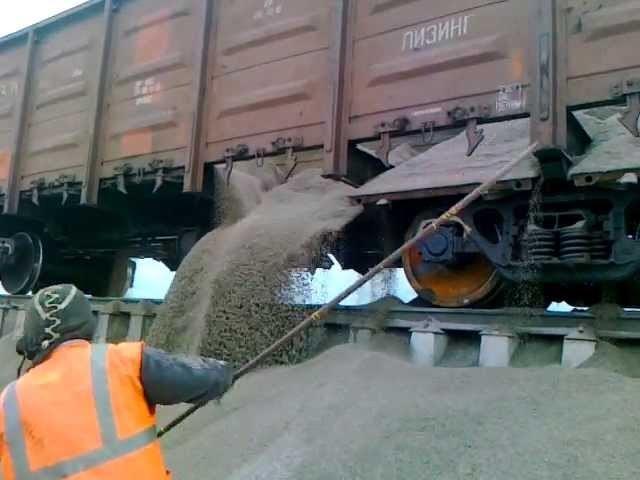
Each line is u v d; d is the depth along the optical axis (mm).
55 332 1980
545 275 4246
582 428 2879
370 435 3242
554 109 4098
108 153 7484
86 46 8070
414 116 4820
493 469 2779
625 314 3850
